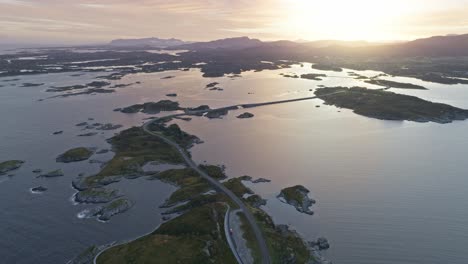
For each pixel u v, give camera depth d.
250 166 151.25
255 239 91.94
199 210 103.44
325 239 97.12
